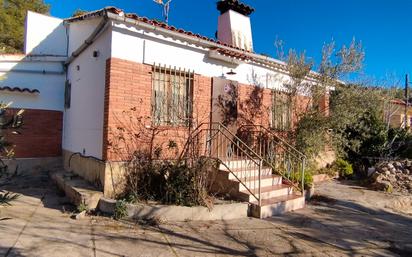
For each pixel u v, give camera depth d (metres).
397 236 6.17
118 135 7.13
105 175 6.91
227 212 6.65
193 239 5.43
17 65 10.10
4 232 5.27
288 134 10.17
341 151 12.01
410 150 13.02
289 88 10.26
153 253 4.79
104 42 7.48
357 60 10.12
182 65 8.24
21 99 10.02
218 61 9.07
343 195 9.32
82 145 8.69
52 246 4.81
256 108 10.07
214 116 8.91
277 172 8.84
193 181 6.91
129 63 7.32
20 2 24.91
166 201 6.73
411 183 10.56
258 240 5.55
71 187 7.38
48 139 10.49
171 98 8.05
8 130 3.69
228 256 4.86
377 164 12.02
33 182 9.26
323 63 10.23
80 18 9.05
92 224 5.90
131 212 6.29
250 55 9.42
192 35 8.21
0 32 21.50
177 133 8.05
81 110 8.88
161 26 7.54
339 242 5.68
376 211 8.04
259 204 6.89
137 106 7.43
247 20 12.93
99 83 7.68
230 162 8.02
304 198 7.98
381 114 13.72
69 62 10.24
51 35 11.91
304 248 5.31
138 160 7.34
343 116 10.15
